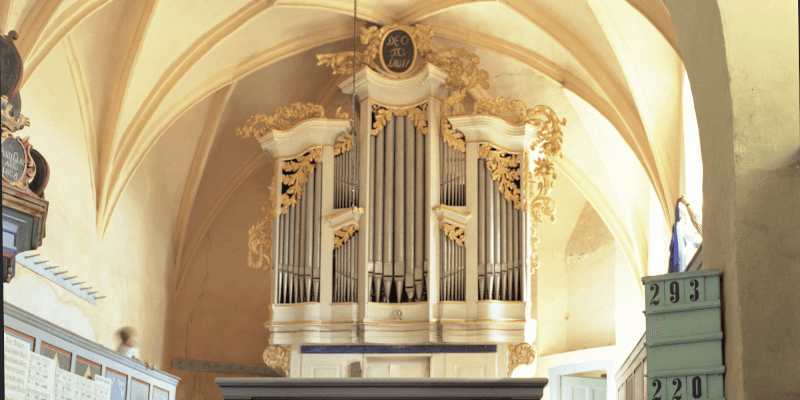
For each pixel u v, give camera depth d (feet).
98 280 37.73
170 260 46.93
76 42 35.68
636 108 38.58
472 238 38.34
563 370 46.62
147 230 43.50
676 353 15.89
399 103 40.50
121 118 38.63
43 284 32.19
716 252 16.29
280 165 40.52
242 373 48.19
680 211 27.40
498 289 37.78
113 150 38.47
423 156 39.70
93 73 37.50
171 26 38.50
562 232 48.98
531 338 37.22
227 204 49.83
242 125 47.73
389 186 39.37
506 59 44.11
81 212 36.42
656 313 16.25
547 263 48.93
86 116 37.47
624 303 45.09
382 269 38.52
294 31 42.83
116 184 38.75
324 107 48.75
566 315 47.80
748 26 15.79
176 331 47.26
